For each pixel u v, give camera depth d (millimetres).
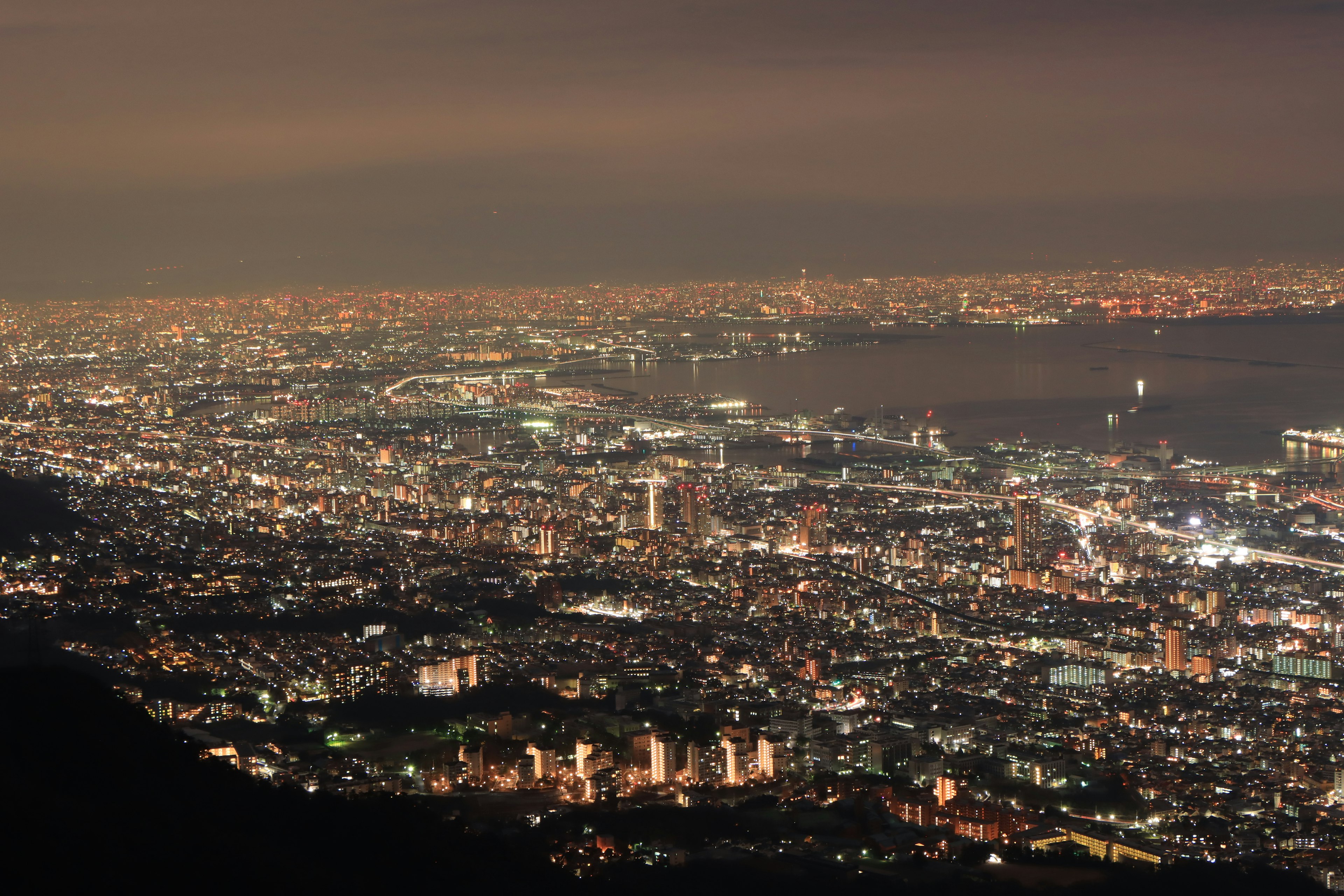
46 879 109188
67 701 147750
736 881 162375
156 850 117562
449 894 137625
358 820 148000
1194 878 171500
